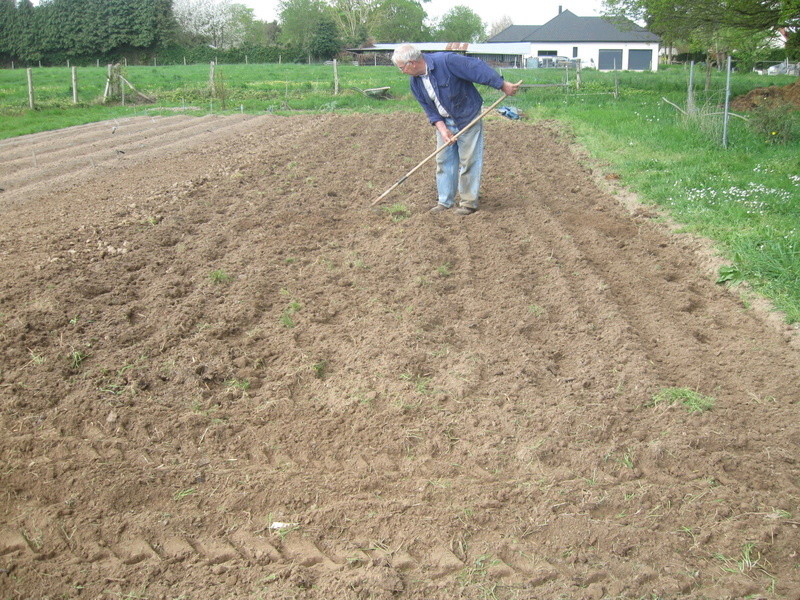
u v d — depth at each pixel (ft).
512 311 18.66
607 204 29.78
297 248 23.39
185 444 13.15
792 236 22.62
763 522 11.08
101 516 11.23
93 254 22.38
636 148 39.65
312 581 10.00
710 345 17.15
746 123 41.70
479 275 21.30
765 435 13.38
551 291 19.92
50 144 46.52
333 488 12.00
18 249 22.99
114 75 74.02
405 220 26.12
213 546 10.73
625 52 194.59
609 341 17.04
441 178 27.27
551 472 12.34
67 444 12.91
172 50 192.85
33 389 14.61
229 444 13.23
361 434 13.48
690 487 11.93
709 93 61.62
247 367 15.89
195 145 45.09
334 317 18.61
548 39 195.83
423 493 11.91
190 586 9.87
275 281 20.66
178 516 11.30
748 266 21.03
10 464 12.28
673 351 16.67
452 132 26.43
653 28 59.93
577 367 15.98
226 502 11.66
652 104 58.49
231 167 36.29
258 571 10.14
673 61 211.41
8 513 11.30
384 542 10.82
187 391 14.87
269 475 12.30
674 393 14.57
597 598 9.62
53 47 188.85
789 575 10.13
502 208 28.30
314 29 207.21
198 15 218.79
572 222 27.07
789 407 14.21
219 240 24.08
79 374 15.34
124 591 9.74
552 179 34.45
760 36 57.88
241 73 112.06
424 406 14.24
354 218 26.89
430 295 19.45
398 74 105.50
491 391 14.87
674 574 10.11
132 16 189.47
